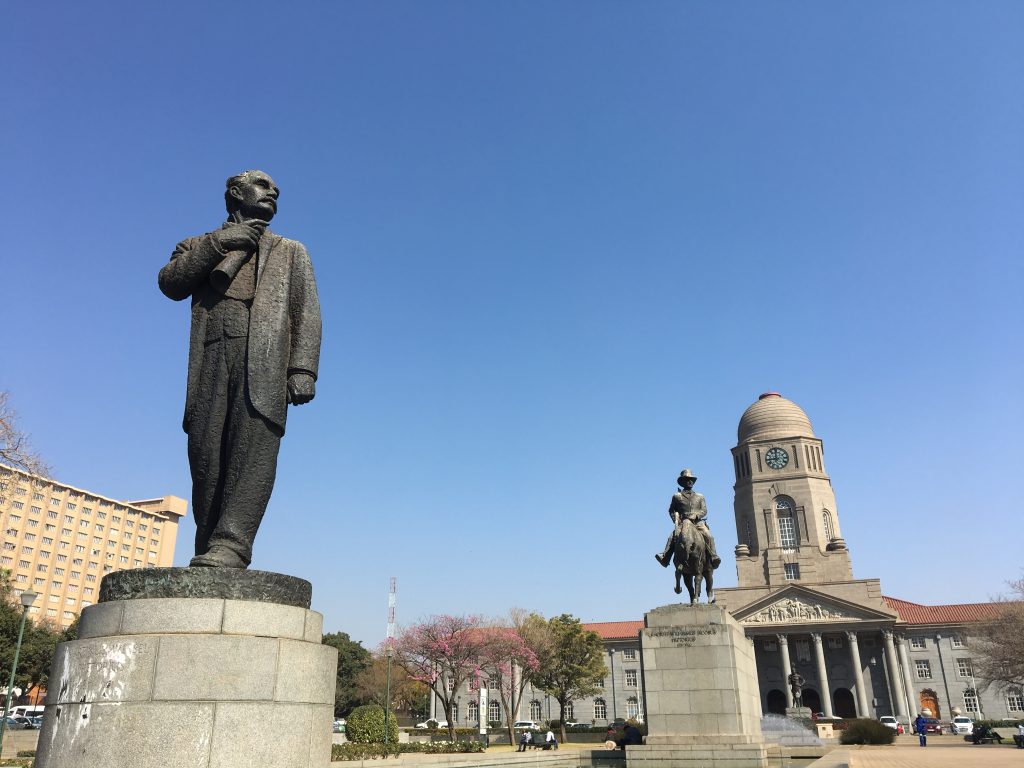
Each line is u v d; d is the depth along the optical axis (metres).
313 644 5.81
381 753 29.17
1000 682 64.56
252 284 6.84
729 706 19.50
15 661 27.95
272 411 6.45
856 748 39.41
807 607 78.12
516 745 62.91
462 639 61.62
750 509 87.88
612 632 96.06
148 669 5.07
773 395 95.38
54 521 104.00
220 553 6.02
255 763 5.11
